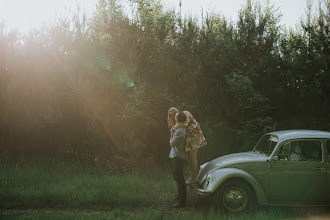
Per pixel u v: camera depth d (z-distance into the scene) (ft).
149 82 33.45
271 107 35.53
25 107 31.73
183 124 20.15
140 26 36.60
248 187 18.40
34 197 20.21
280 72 35.78
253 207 18.33
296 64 33.60
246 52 37.91
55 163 30.19
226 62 37.06
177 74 34.60
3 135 32.12
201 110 33.65
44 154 33.09
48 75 31.94
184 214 17.39
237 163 18.75
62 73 31.96
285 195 18.37
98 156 31.55
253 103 34.91
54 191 21.44
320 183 18.24
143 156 31.60
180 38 37.81
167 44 37.65
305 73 33.27
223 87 36.37
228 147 33.40
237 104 35.09
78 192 21.48
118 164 30.19
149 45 35.17
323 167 18.24
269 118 34.14
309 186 18.22
